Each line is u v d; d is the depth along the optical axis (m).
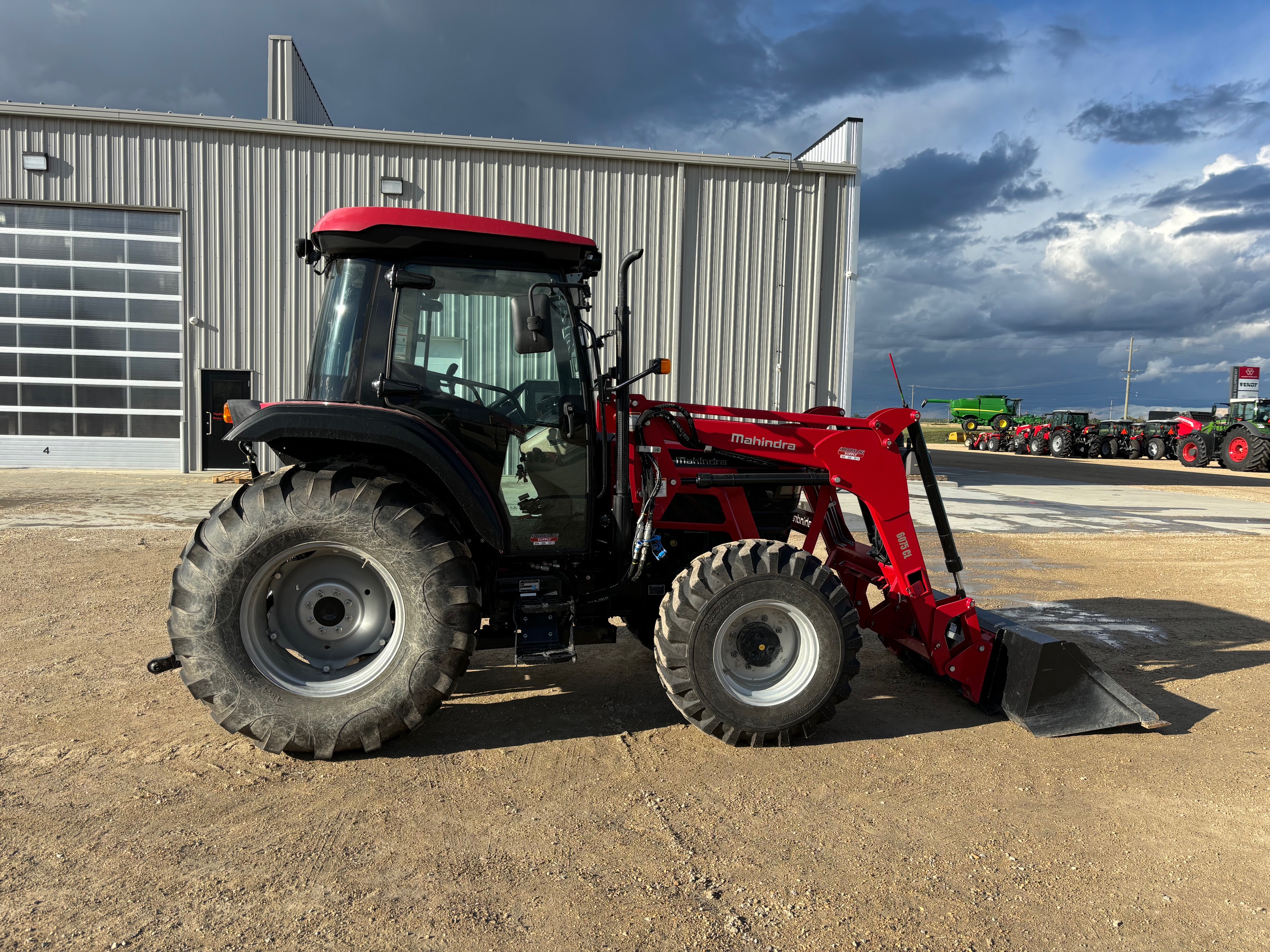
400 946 1.93
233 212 12.88
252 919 2.02
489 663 4.30
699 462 3.66
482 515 3.04
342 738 2.93
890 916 2.12
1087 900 2.23
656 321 13.95
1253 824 2.72
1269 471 22.09
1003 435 35.53
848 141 14.38
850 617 3.31
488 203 13.31
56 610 5.00
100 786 2.73
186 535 7.61
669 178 13.74
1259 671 4.50
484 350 3.30
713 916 2.10
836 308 14.52
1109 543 9.02
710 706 3.19
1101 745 3.39
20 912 2.01
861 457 3.78
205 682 2.86
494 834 2.49
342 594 3.07
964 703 3.88
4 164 12.47
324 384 3.22
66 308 13.10
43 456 13.34
